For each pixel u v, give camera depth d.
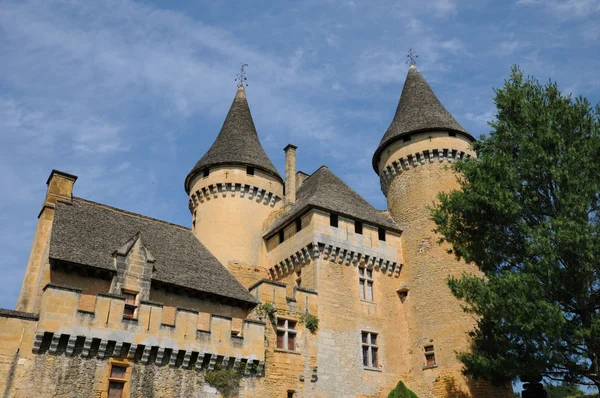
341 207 28.58
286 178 31.97
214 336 20.58
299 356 23.33
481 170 19.42
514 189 18.80
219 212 30.98
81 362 17.55
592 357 16.69
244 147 33.22
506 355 17.64
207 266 24.72
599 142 17.73
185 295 22.06
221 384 20.11
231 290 23.47
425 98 33.44
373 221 29.06
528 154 18.50
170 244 24.97
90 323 17.94
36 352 16.89
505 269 18.83
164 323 19.58
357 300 26.75
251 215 31.25
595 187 17.08
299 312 24.34
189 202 33.31
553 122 18.47
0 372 16.16
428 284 27.55
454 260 27.30
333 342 24.81
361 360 25.36
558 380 17.45
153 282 21.19
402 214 30.34
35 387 16.47
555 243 16.80
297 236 28.09
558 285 16.78
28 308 20.36
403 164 31.05
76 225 22.06
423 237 28.72
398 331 27.55
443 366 25.41
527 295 16.52
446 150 30.20
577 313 17.53
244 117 36.12
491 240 19.45
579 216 17.12
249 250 30.22
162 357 19.11
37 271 21.33
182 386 19.27
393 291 28.52
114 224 23.91
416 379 26.25
